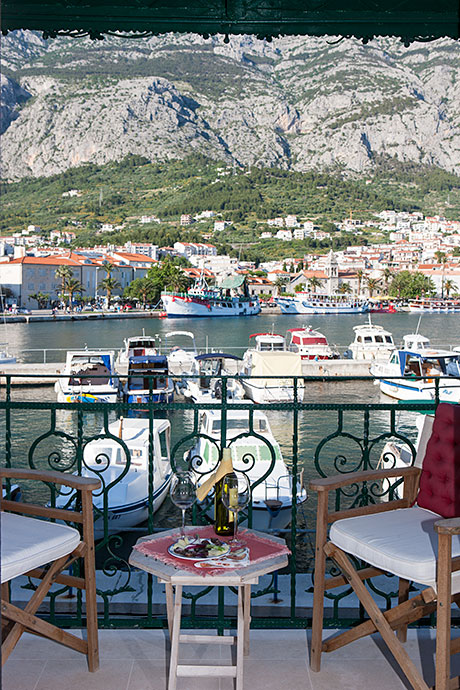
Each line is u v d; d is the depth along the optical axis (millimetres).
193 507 3174
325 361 36719
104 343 63375
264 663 2887
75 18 3283
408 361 29609
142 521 11367
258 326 86688
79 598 3189
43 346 59688
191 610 3184
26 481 16172
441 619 2268
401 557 2350
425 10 3326
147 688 2686
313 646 2828
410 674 2404
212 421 12891
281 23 3383
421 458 3008
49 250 175875
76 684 2713
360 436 21125
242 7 3316
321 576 2771
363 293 186125
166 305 107125
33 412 25453
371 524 2691
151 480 3186
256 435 3068
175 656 2516
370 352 39188
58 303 136250
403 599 3092
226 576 2330
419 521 2729
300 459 18453
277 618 3223
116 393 25594
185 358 37062
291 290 185125
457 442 2789
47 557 2430
